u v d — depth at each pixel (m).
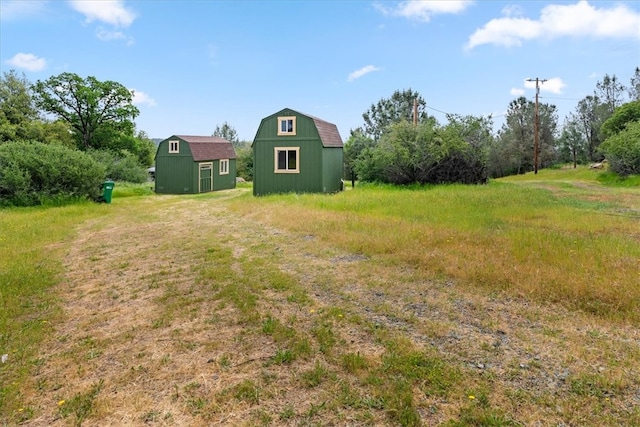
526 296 4.26
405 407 2.49
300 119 17.39
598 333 3.46
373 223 8.34
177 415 2.53
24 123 28.47
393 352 3.19
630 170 20.25
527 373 2.87
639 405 2.48
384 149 19.59
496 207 10.51
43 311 4.33
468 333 3.53
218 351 3.34
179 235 8.60
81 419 2.50
